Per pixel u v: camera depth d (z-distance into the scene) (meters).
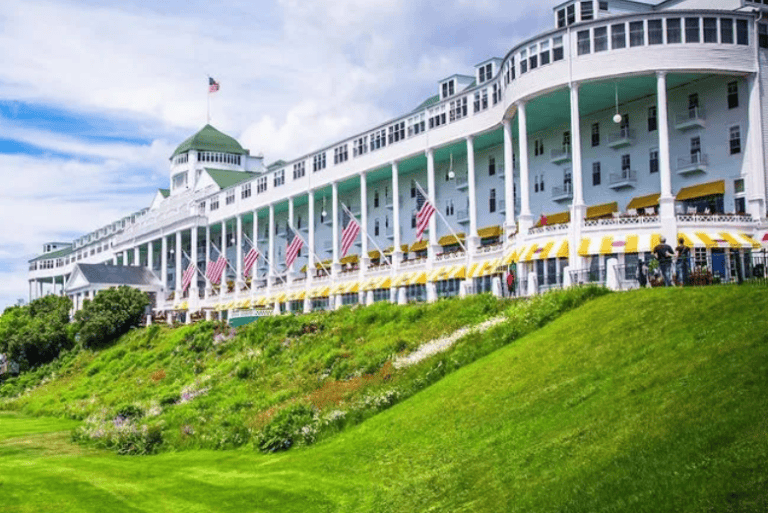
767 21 49.62
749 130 48.56
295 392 38.12
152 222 120.62
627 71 48.66
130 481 28.31
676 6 54.69
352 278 76.62
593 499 14.14
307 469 25.59
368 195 86.88
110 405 51.12
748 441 13.55
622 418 17.17
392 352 38.22
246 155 127.62
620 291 31.20
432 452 22.02
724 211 50.00
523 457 18.06
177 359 58.28
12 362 81.62
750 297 22.88
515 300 39.03
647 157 55.00
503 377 25.33
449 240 72.75
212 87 111.00
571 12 54.81
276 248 103.25
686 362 18.73
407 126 71.44
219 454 32.22
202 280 115.88
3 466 32.19
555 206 62.31
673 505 12.77
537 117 59.19
